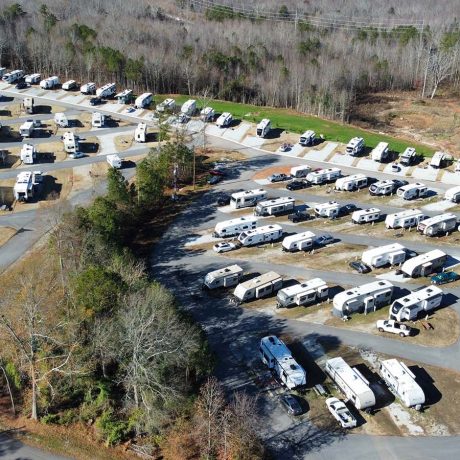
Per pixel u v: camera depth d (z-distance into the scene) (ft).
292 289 268.00
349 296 259.60
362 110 570.05
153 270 295.28
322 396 219.00
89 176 390.83
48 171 396.37
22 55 612.70
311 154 442.09
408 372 221.25
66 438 196.54
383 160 432.66
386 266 300.61
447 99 605.73
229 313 264.72
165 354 199.82
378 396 220.02
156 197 348.79
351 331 253.85
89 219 280.72
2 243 307.58
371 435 203.51
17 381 211.00
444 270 297.74
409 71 634.84
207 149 447.42
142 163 356.18
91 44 607.78
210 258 306.55
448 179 402.93
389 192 378.32
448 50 632.38
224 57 593.42
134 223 338.34
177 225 339.16
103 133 466.29
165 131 412.57
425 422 209.26
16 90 551.59
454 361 237.25
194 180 386.32
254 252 313.12
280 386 223.71
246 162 426.92
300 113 547.08
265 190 382.83
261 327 255.91
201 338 223.71
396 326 251.39
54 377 208.03
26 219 333.01
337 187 383.45
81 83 584.40
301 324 257.75
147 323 190.90
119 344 205.67
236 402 204.74
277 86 565.12
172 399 197.36
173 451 192.54
